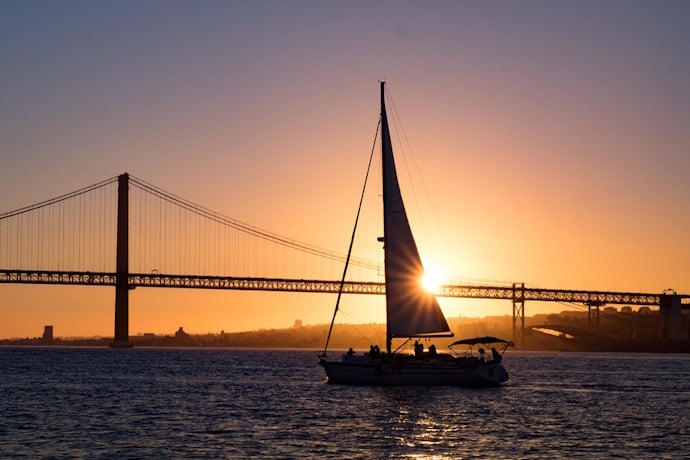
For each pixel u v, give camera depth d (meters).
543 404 65.25
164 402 66.94
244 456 43.88
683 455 45.06
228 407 63.06
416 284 74.81
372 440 48.28
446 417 57.06
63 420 55.97
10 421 55.41
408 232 74.94
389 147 75.06
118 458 43.47
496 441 48.22
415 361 75.19
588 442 48.28
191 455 44.16
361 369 76.56
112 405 64.81
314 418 56.62
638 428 53.50
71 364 133.50
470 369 75.31
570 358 192.00
